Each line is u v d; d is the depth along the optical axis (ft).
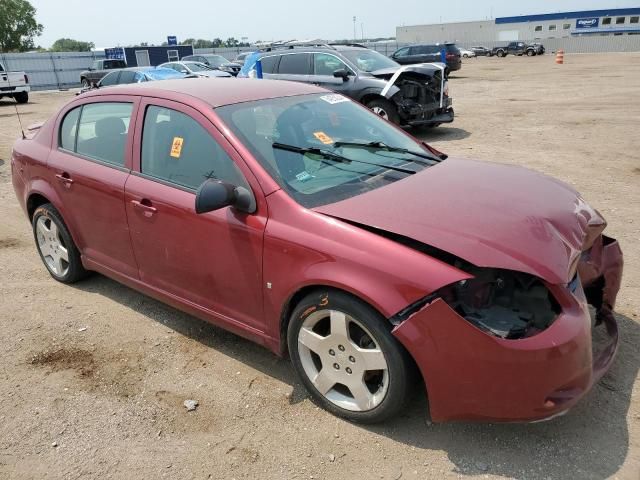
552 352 7.91
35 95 102.83
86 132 13.71
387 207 9.45
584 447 8.91
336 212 9.36
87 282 15.87
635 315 12.63
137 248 12.38
